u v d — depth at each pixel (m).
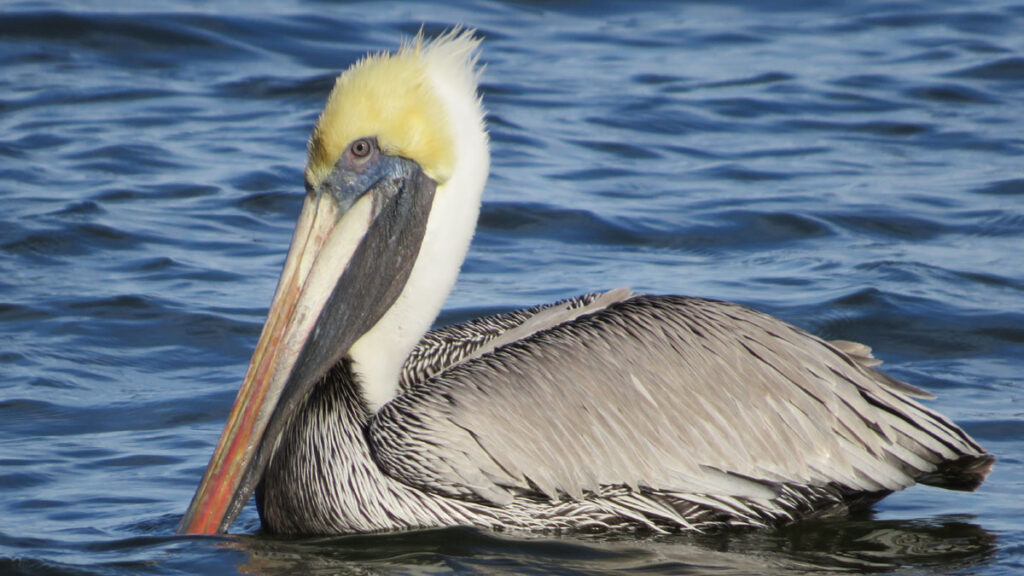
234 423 9.96
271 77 22.09
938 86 22.31
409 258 10.43
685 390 10.09
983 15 26.27
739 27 25.69
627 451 9.98
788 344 10.26
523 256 15.84
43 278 14.84
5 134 19.19
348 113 10.27
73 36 23.02
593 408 10.02
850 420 10.11
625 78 22.61
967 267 15.39
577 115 20.73
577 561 9.51
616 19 26.17
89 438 11.60
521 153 19.03
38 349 13.20
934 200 17.53
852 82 22.56
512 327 11.00
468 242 10.67
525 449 9.95
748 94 21.94
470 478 9.95
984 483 10.92
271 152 18.91
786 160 19.16
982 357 13.30
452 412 10.04
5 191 17.12
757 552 9.73
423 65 10.55
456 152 10.52
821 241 16.31
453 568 9.29
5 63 22.03
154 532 9.82
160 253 15.59
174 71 22.27
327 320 10.11
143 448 11.41
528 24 25.59
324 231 10.27
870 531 10.12
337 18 24.88
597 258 15.78
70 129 19.53
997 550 9.64
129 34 23.17
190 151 18.89
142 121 20.02
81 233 15.95
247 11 24.70
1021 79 22.67
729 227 16.69
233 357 13.29
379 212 10.33
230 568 9.20
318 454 10.24
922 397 10.38
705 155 19.34
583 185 17.98
